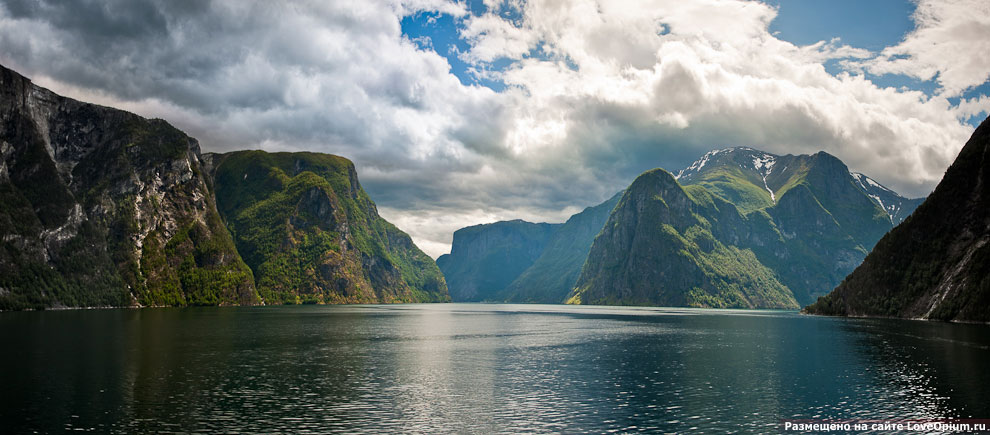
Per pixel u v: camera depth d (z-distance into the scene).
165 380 80.69
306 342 133.25
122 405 66.12
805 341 139.50
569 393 75.88
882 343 130.25
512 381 84.06
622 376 88.50
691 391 77.06
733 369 95.00
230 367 92.81
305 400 70.50
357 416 63.47
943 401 70.12
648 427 60.00
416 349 122.44
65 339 128.88
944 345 124.31
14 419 59.69
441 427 59.66
